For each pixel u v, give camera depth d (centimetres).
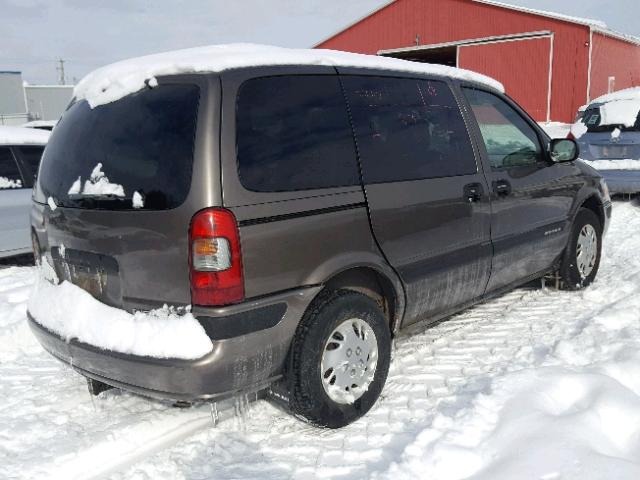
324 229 293
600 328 412
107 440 300
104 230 280
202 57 285
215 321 255
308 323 290
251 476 271
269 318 271
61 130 326
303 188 287
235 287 258
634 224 785
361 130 324
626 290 497
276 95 291
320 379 296
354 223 307
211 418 319
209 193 256
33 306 329
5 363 414
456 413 296
